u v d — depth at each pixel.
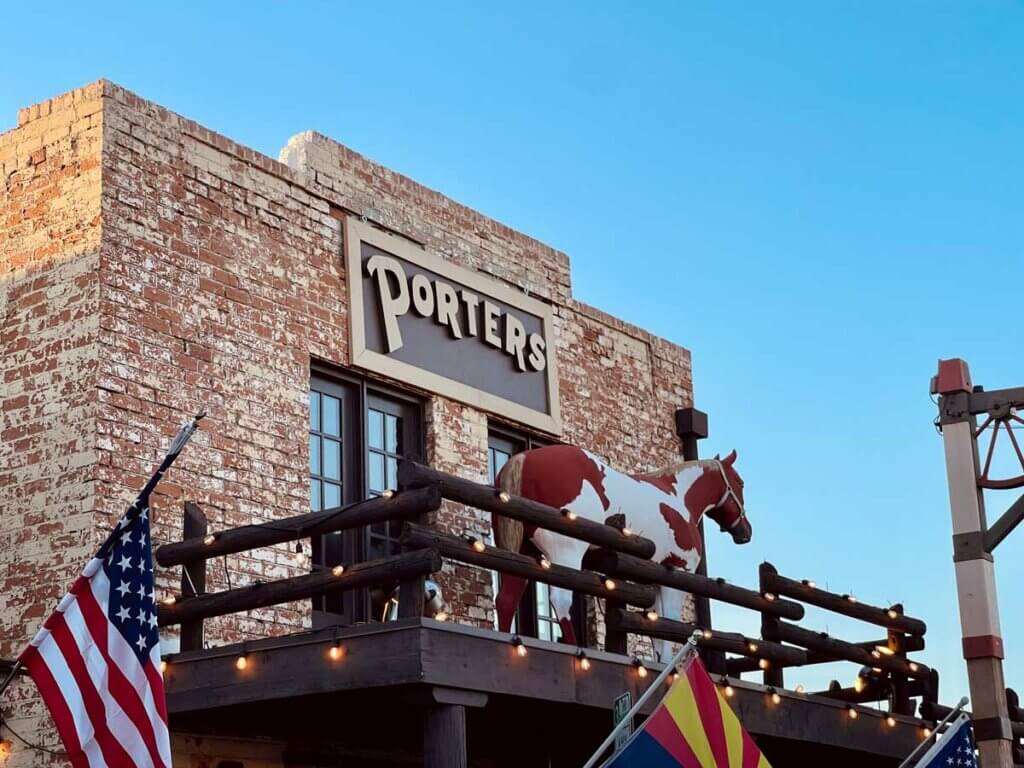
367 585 9.30
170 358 10.78
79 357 10.42
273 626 11.12
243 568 10.99
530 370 13.98
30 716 10.02
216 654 9.62
